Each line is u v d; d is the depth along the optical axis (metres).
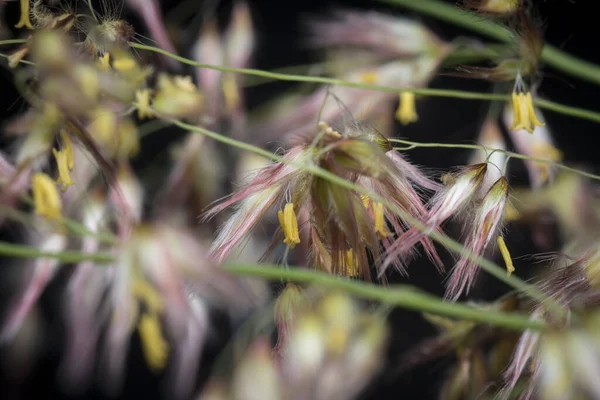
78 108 0.09
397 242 0.09
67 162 0.10
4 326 0.11
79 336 0.11
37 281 0.11
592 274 0.10
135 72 0.10
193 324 0.10
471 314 0.10
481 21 0.11
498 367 0.11
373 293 0.09
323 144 0.10
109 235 0.10
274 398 0.10
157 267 0.10
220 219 0.11
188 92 0.11
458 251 0.10
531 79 0.11
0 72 0.10
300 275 0.09
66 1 0.10
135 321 0.10
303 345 0.10
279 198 0.10
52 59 0.09
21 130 0.10
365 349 0.10
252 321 0.10
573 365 0.10
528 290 0.10
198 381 0.11
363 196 0.10
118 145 0.11
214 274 0.09
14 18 0.10
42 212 0.10
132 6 0.11
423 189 0.10
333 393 0.10
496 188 0.10
